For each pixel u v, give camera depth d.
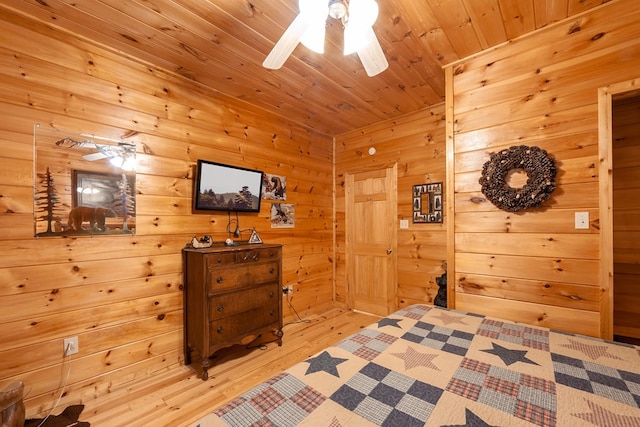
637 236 2.63
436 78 2.47
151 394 1.98
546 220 1.78
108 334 2.03
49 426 1.64
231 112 2.85
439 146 3.07
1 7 1.66
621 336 2.71
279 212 3.32
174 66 2.30
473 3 1.63
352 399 0.90
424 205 3.18
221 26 1.83
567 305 1.71
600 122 1.62
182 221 2.46
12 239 1.70
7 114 1.70
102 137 2.04
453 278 2.10
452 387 0.96
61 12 1.70
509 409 0.85
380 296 3.57
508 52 1.93
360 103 3.02
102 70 2.04
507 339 1.36
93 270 1.98
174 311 2.37
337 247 4.02
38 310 1.77
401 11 1.68
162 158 2.34
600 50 1.64
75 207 1.92
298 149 3.58
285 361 2.45
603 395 0.91
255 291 2.52
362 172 3.78
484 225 1.98
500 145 1.94
